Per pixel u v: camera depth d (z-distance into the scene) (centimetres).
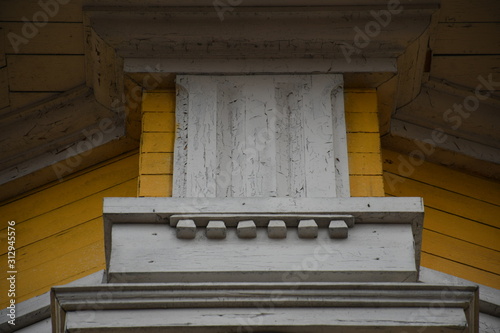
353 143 666
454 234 706
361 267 556
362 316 534
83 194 732
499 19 677
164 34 677
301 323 530
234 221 567
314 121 648
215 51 677
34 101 734
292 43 676
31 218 722
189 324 529
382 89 692
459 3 671
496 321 645
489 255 696
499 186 738
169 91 682
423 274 641
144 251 559
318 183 619
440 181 738
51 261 693
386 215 571
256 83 666
